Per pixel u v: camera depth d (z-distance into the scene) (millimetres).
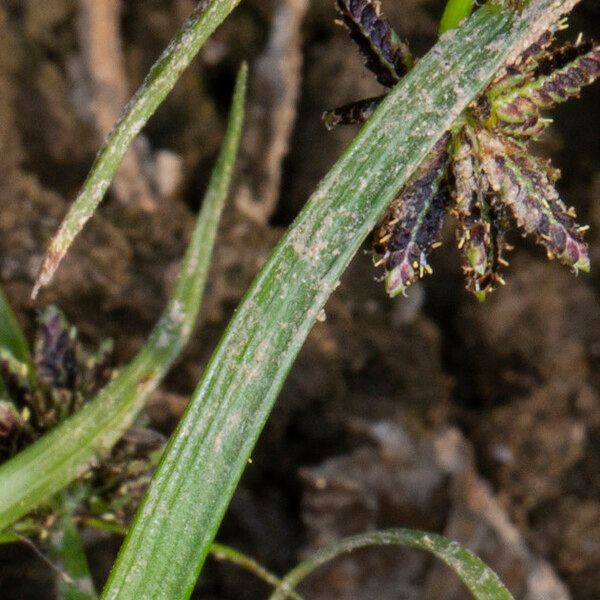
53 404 121
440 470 212
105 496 120
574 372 234
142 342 195
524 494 227
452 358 239
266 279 97
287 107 243
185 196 247
